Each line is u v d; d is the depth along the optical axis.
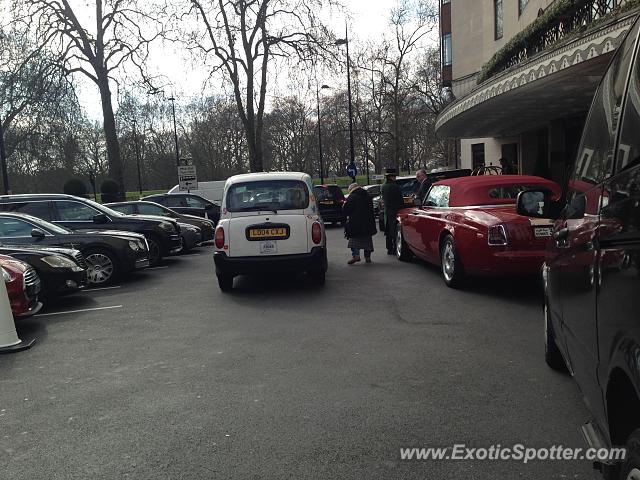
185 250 17.27
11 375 5.58
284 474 3.42
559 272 3.77
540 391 4.61
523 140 26.62
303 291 9.41
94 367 5.73
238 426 4.12
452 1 36.72
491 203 9.01
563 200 4.58
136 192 71.25
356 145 72.81
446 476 3.34
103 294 10.16
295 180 9.60
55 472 3.55
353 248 12.32
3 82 25.58
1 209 12.92
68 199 13.30
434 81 47.50
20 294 7.23
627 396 2.46
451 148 56.28
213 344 6.39
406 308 7.81
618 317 2.34
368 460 3.56
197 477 3.42
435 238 9.52
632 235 2.23
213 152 72.69
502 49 18.61
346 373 5.20
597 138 3.16
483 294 8.53
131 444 3.90
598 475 3.30
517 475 3.33
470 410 4.27
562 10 13.52
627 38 2.85
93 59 27.92
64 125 28.75
